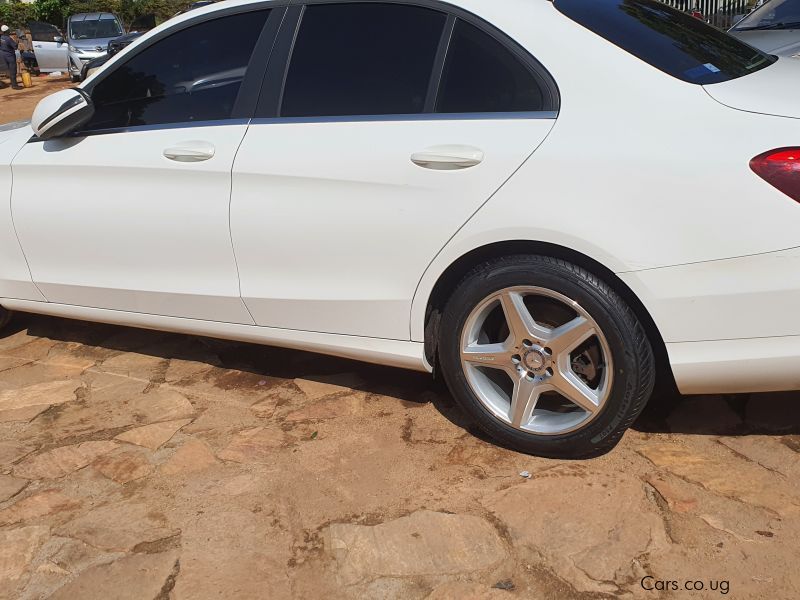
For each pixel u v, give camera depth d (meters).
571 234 2.43
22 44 23.58
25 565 2.40
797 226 2.20
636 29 2.70
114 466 2.89
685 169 2.31
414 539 2.41
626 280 2.40
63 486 2.79
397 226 2.71
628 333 2.46
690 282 2.34
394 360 2.95
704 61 2.64
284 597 2.22
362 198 2.76
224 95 3.12
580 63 2.53
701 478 2.61
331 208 2.82
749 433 2.86
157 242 3.24
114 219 3.30
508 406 2.82
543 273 2.52
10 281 3.77
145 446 3.02
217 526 2.53
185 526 2.54
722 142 2.29
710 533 2.35
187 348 3.94
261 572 2.32
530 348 2.63
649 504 2.50
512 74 2.62
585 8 2.74
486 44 2.68
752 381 2.41
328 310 2.98
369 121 2.79
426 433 3.00
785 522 2.38
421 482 2.69
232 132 3.04
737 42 3.07
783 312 2.28
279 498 2.65
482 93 2.66
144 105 3.30
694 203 2.30
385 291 2.83
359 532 2.46
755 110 2.32
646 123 2.40
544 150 2.48
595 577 2.22
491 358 2.72
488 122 2.60
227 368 3.68
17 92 17.23
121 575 2.33
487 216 2.55
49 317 4.51
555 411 2.81
